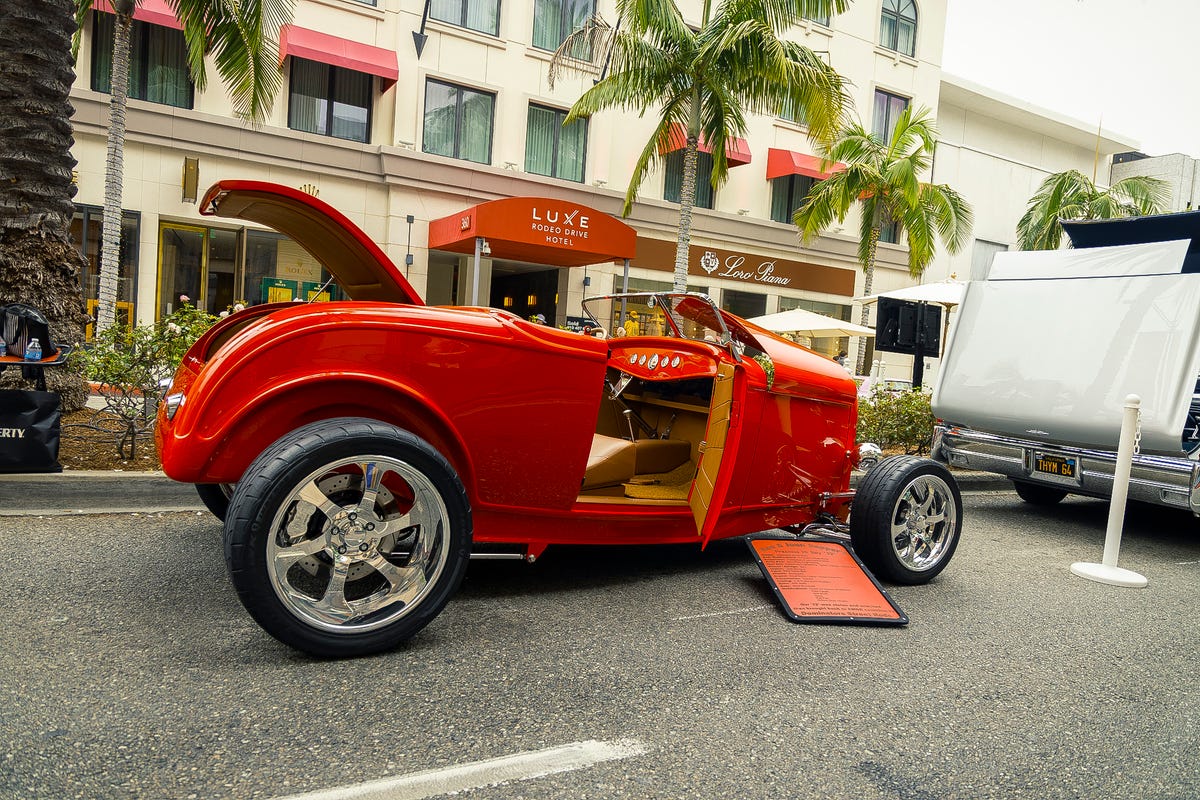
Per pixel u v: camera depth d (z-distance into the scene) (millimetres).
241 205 2900
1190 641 3449
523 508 3141
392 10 14594
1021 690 2775
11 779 1795
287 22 9461
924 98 21438
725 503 3785
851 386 4305
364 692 2383
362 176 14516
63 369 5996
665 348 4391
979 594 4027
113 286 10070
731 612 3412
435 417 2816
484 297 15938
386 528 2619
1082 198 20094
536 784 1941
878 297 9461
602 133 16875
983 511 6594
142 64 12898
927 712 2537
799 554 3846
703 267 18375
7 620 2752
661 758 2119
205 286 13570
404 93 14711
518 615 3186
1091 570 4539
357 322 2654
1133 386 5129
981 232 23938
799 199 19891
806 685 2686
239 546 2340
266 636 2750
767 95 11914
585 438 3158
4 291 5801
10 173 5781
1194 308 4914
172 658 2527
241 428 2590
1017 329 5930
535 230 13109
